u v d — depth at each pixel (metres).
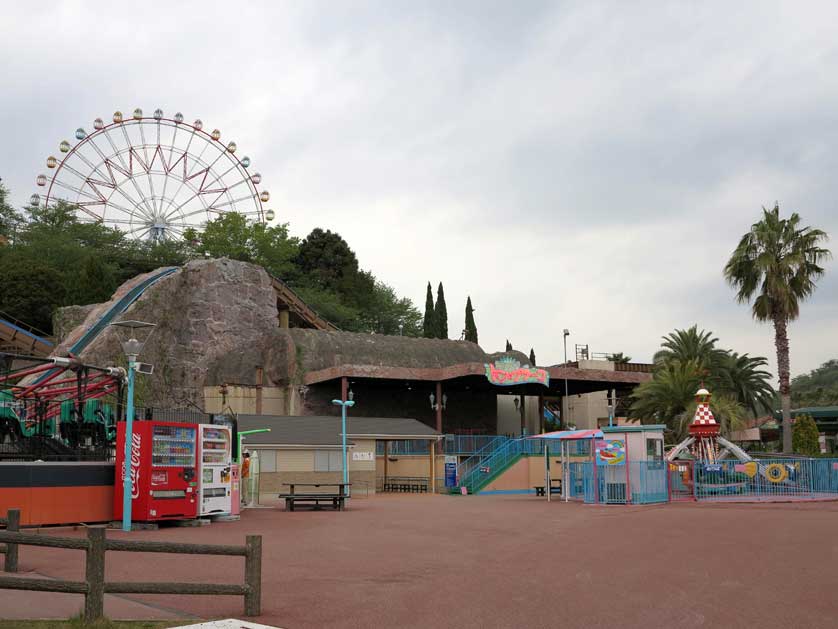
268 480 44.50
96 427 28.77
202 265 70.69
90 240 97.88
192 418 30.62
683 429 51.75
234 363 68.12
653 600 11.98
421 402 72.00
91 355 59.28
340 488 32.75
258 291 73.69
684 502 33.62
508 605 11.59
